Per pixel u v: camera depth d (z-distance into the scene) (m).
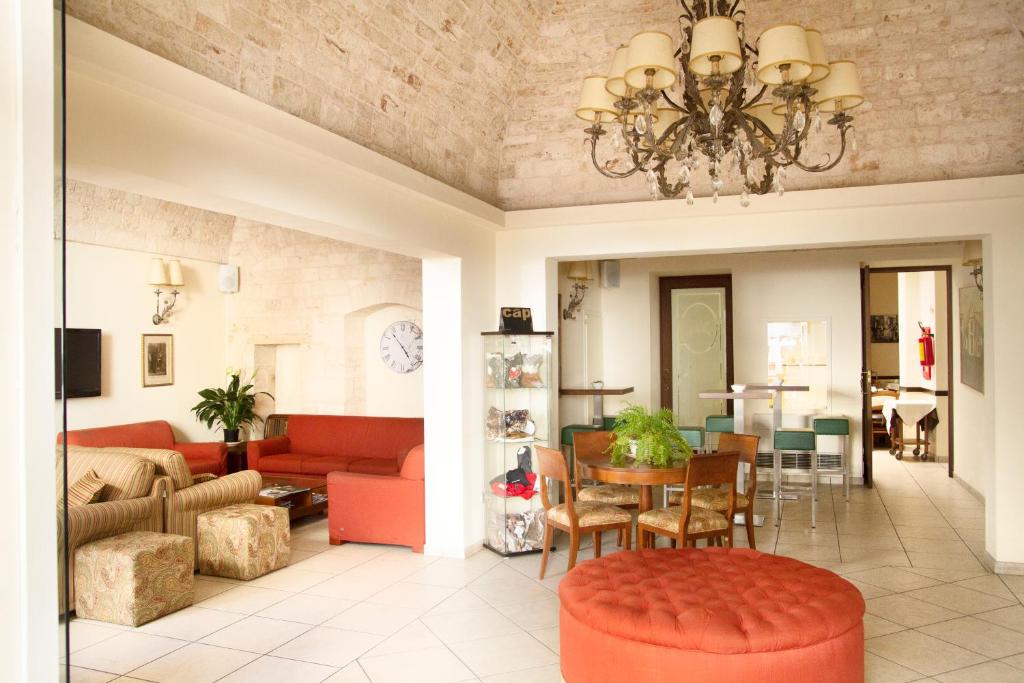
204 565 5.17
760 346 8.73
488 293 5.96
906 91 5.01
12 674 1.28
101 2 2.67
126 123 2.78
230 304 8.98
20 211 1.29
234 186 3.30
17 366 1.29
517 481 5.57
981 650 3.75
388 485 5.76
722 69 2.92
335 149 3.81
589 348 8.86
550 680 3.49
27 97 1.31
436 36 4.48
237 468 8.08
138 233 7.68
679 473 4.74
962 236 5.04
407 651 3.84
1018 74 4.78
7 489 1.28
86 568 4.32
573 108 5.71
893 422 10.27
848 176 5.23
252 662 3.72
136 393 7.71
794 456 7.90
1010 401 4.94
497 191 6.09
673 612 3.09
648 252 5.72
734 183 5.43
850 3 4.86
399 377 8.48
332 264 8.58
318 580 5.05
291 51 3.58
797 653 2.88
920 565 5.22
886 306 12.44
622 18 5.21
